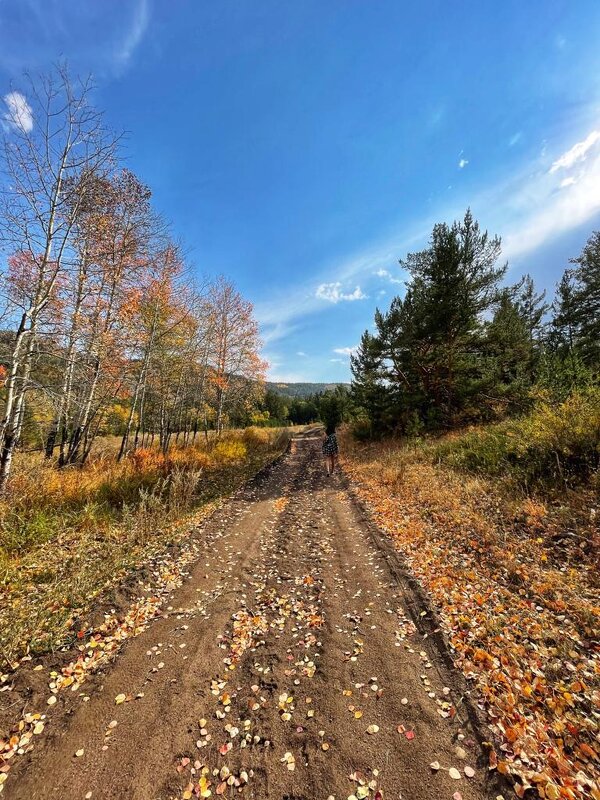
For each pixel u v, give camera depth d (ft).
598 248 65.92
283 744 8.38
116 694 9.88
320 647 11.97
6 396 24.11
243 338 77.82
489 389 49.83
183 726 8.90
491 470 26.53
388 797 7.05
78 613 13.44
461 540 18.76
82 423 39.60
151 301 45.73
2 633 11.77
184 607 14.48
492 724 8.41
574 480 20.63
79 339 31.09
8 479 23.95
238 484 39.42
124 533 22.03
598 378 29.58
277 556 19.90
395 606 13.97
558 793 6.75
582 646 10.68
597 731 7.98
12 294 25.73
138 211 35.73
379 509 26.68
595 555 14.76
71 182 27.04
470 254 49.16
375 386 65.82
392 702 9.41
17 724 8.85
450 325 50.31
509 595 13.61
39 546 19.51
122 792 7.29
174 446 60.03
